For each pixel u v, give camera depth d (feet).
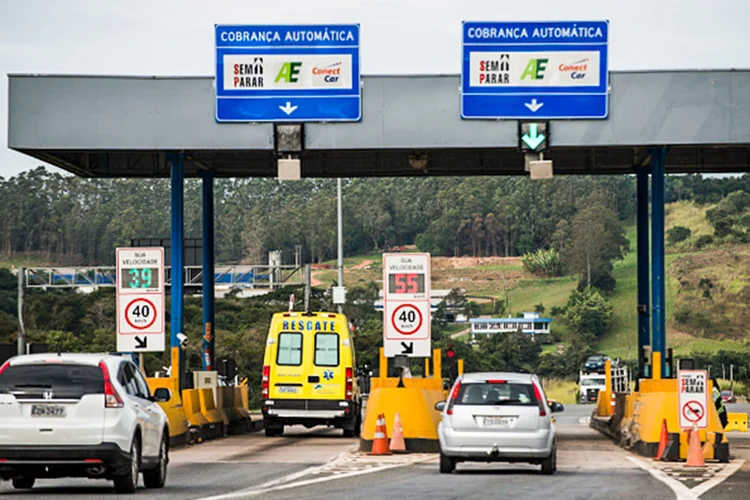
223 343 608.19
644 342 299.58
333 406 256.73
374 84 238.68
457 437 159.63
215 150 242.17
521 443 158.71
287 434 279.90
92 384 128.47
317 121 238.68
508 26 236.43
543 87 236.22
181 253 251.60
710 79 235.61
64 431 126.31
